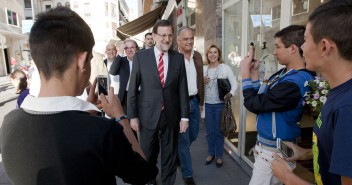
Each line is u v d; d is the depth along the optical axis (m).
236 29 4.06
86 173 0.80
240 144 3.80
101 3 38.16
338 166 0.77
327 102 0.91
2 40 25.23
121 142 0.87
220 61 3.65
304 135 2.47
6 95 12.70
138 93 2.78
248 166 3.53
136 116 2.76
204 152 4.20
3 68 25.81
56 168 0.80
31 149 0.81
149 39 4.77
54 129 0.81
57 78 0.88
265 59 3.12
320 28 0.88
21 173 0.83
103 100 1.11
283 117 1.70
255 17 3.39
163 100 2.68
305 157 1.55
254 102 1.75
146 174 1.02
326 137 0.88
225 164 3.74
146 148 2.76
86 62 0.93
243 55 3.66
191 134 3.43
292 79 1.62
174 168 2.87
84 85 0.97
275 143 1.76
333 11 0.85
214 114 3.65
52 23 0.87
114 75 3.75
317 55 0.91
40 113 0.83
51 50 0.85
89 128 0.82
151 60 2.66
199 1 5.95
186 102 2.81
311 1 2.42
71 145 0.80
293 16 2.51
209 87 3.61
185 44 3.25
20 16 29.48
